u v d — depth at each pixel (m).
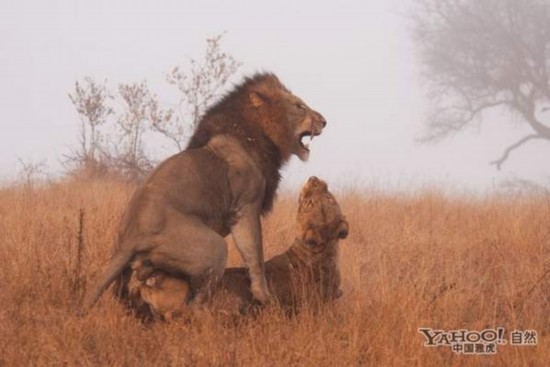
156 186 11.02
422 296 11.40
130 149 27.92
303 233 11.10
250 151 11.96
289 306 11.20
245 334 10.48
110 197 18.73
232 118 12.02
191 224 10.98
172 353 9.90
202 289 10.91
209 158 11.61
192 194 11.19
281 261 11.37
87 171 26.42
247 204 11.81
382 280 11.66
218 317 10.67
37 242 12.98
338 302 11.45
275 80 12.45
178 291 10.84
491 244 15.03
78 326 10.23
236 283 11.41
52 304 11.40
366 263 14.15
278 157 12.31
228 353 9.70
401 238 15.73
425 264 13.73
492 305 11.78
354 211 19.05
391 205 20.47
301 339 10.16
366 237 16.48
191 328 10.52
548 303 12.09
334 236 11.09
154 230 10.78
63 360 9.51
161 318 10.80
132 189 21.92
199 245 10.89
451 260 14.07
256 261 11.52
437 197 21.50
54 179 24.95
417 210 19.72
